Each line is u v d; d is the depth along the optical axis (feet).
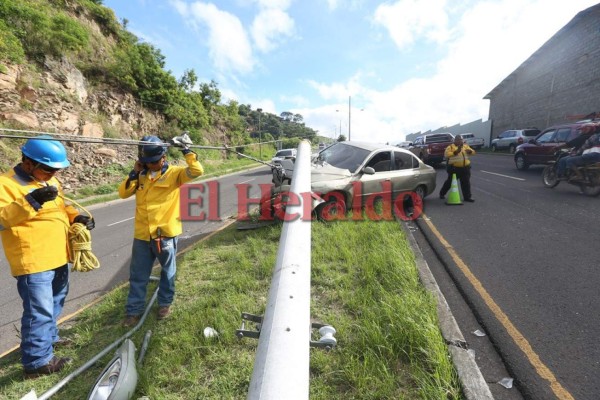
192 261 14.61
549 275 12.20
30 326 7.54
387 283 11.18
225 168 76.38
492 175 38.55
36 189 6.97
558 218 19.31
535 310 9.98
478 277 12.32
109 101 58.59
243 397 6.86
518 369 7.61
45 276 7.72
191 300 10.98
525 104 78.69
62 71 49.55
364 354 7.66
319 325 6.89
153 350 8.34
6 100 39.63
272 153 136.98
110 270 15.20
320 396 6.75
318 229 17.53
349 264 12.92
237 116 125.29
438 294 10.85
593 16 56.39
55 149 7.45
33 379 7.64
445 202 25.71
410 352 7.70
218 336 8.68
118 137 56.90
